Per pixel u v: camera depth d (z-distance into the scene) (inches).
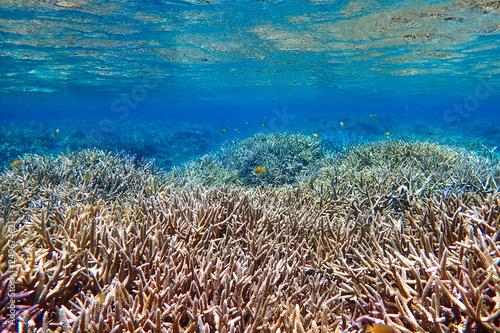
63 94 1379.2
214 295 85.0
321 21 433.4
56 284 85.0
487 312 64.5
